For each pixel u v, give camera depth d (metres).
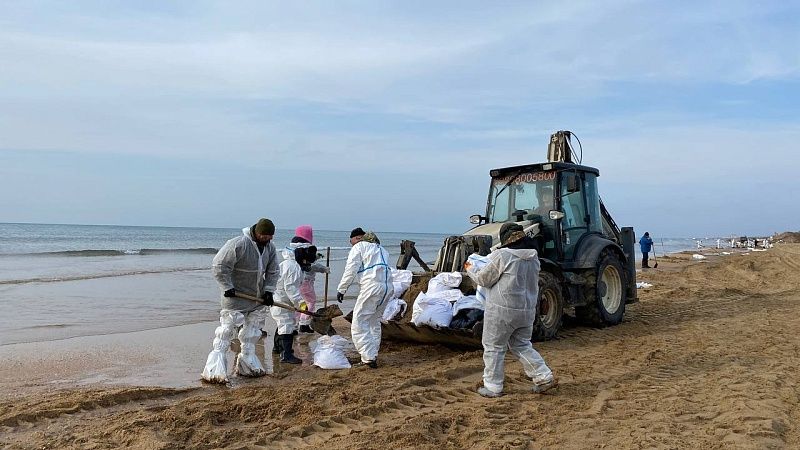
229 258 5.91
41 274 17.08
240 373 6.14
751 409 4.89
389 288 6.57
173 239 55.88
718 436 4.32
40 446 4.01
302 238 7.81
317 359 6.63
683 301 12.55
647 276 19.08
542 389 5.43
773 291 14.53
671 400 5.22
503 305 5.27
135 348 7.49
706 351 7.30
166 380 5.96
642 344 7.78
